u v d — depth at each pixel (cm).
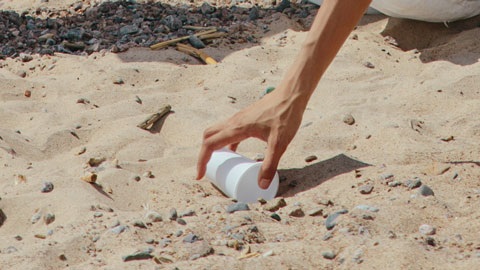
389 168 745
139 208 722
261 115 703
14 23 1243
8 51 1143
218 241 635
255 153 809
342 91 973
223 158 745
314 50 685
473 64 1027
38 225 684
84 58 1117
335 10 676
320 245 624
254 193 722
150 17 1250
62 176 768
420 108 911
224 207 700
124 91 995
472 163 745
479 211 666
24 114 928
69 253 625
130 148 838
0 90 998
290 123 693
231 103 954
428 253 600
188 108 930
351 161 767
